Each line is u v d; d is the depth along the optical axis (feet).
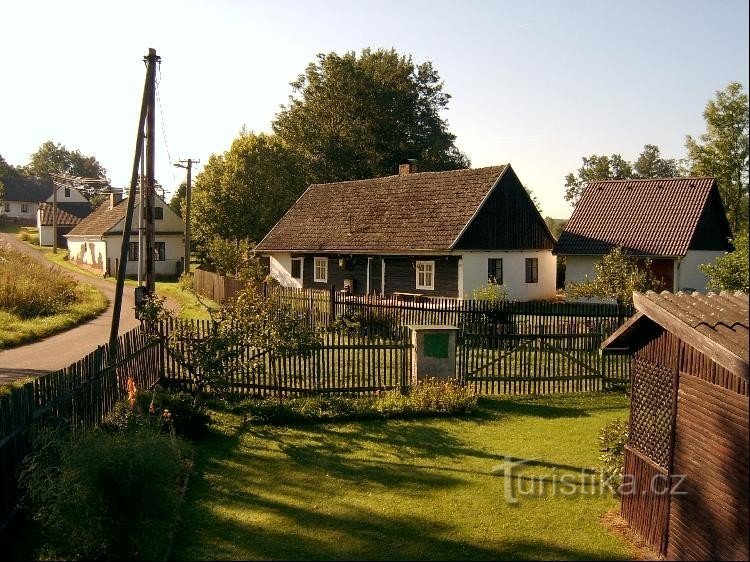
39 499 24.59
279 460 34.12
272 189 162.81
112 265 152.87
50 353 60.64
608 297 77.25
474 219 100.01
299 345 44.39
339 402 43.06
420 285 103.14
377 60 206.69
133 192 46.52
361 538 25.13
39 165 417.08
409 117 200.23
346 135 193.16
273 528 25.86
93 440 23.57
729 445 19.71
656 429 24.67
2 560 22.33
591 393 49.60
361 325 69.00
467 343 48.37
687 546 21.99
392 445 36.88
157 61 51.19
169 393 39.52
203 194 163.12
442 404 43.21
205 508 27.63
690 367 22.24
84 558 22.30
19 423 25.29
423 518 27.09
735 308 22.43
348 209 120.78
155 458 23.32
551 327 51.01
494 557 23.76
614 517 27.48
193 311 91.56
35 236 240.53
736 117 116.47
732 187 119.65
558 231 189.26
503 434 39.17
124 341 38.86
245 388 45.47
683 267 106.01
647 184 119.03
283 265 124.77
